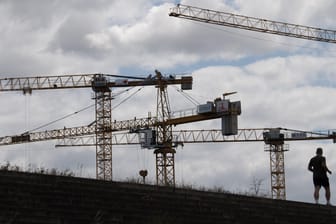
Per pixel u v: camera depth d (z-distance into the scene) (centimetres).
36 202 3131
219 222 3703
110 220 3231
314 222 4162
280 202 4222
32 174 3353
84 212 3219
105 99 19275
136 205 3528
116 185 3638
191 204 3784
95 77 19225
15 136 19950
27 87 19275
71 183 3441
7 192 3127
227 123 16950
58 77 19462
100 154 19162
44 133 19688
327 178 4294
